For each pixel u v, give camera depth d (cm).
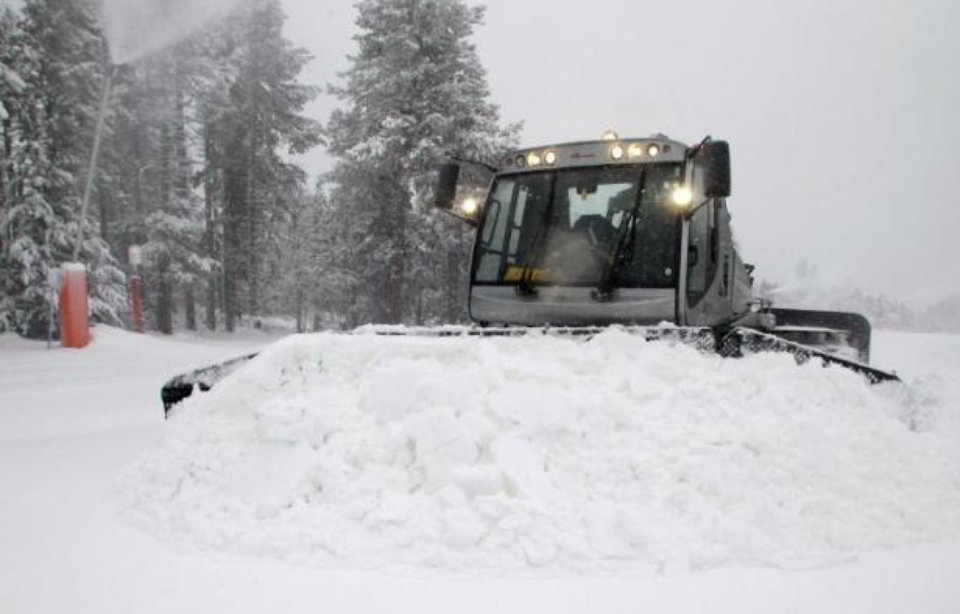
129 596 266
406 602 255
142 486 381
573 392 356
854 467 328
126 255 3278
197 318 4312
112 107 2622
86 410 796
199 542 318
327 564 291
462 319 2211
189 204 3066
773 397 360
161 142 2938
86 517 365
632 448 330
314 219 4816
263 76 3247
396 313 2508
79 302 1606
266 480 343
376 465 333
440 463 321
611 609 248
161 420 722
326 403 376
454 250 2577
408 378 363
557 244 599
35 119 2223
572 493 313
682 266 558
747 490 314
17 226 2169
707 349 406
